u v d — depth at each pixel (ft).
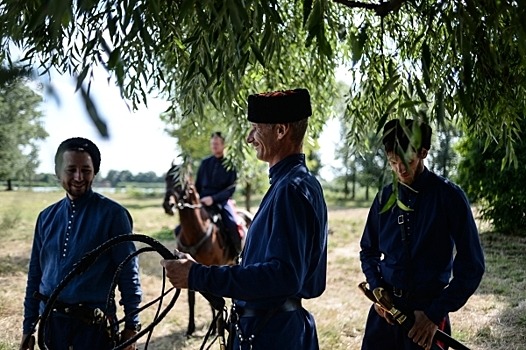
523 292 18.54
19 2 4.43
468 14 4.37
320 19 4.45
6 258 25.89
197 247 16.14
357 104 7.55
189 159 14.35
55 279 7.14
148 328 6.21
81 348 7.00
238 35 4.38
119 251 7.23
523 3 4.21
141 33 4.17
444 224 7.07
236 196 68.74
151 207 65.51
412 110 4.05
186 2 4.03
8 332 15.49
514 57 5.64
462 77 4.53
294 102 5.94
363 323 16.56
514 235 28.58
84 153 7.21
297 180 5.68
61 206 7.63
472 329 15.11
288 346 5.94
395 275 7.33
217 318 6.29
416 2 4.98
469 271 6.91
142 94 6.12
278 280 5.28
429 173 7.25
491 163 27.22
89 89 2.61
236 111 8.99
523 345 13.94
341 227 39.01
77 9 3.62
